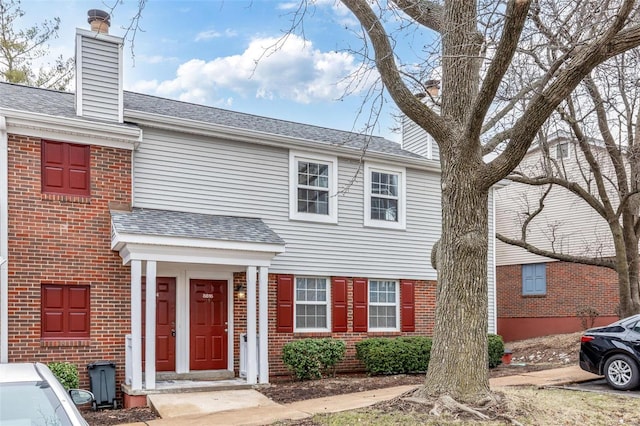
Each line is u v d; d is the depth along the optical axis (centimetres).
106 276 1046
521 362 1555
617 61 1128
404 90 785
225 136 1200
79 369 998
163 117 1123
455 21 808
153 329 973
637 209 1488
